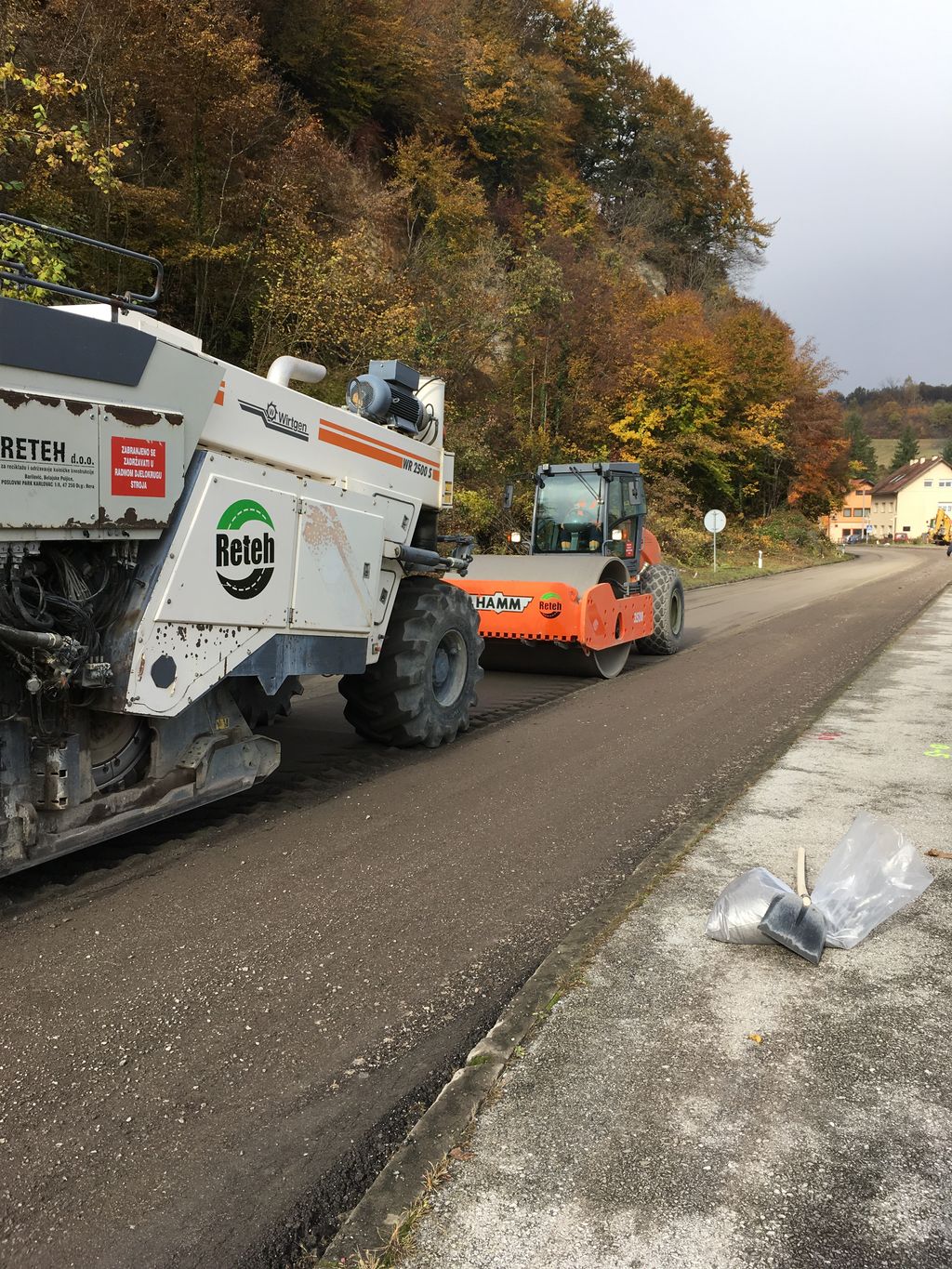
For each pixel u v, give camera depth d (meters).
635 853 4.52
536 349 24.06
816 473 41.28
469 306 19.95
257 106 14.57
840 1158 2.22
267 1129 2.44
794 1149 2.25
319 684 9.00
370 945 3.52
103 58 13.36
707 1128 2.33
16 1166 2.29
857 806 5.00
